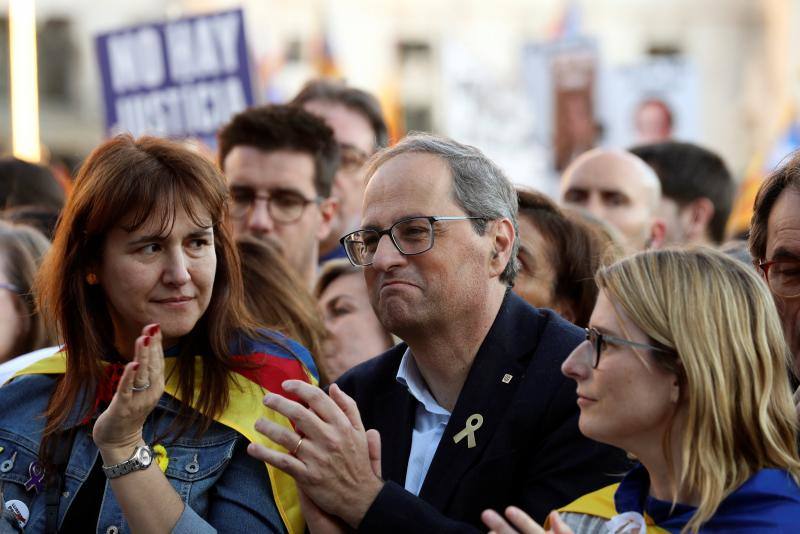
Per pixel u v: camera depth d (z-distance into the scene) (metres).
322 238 14.15
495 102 26.47
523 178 26.08
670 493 7.44
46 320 10.05
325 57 31.56
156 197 8.79
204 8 80.06
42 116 79.50
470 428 8.70
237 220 13.66
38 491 9.04
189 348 9.30
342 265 12.84
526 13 87.69
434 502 8.59
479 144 26.39
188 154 9.10
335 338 12.49
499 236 8.98
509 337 8.98
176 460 8.96
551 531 7.05
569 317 11.31
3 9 76.56
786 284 8.46
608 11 89.56
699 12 88.12
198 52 18.05
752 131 85.94
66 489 9.00
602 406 7.47
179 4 80.62
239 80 17.83
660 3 89.19
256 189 13.55
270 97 37.62
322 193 13.93
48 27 79.94
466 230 8.74
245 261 11.36
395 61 86.12
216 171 9.22
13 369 10.34
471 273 8.77
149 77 18.41
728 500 7.11
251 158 13.59
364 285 12.67
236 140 13.77
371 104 16.48
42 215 14.18
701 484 7.13
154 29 18.31
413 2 86.19
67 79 80.12
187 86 18.16
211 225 9.04
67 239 9.10
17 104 17.12
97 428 8.13
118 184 8.82
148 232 8.83
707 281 7.37
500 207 8.97
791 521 7.02
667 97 23.92
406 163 8.85
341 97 16.25
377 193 8.82
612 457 8.54
